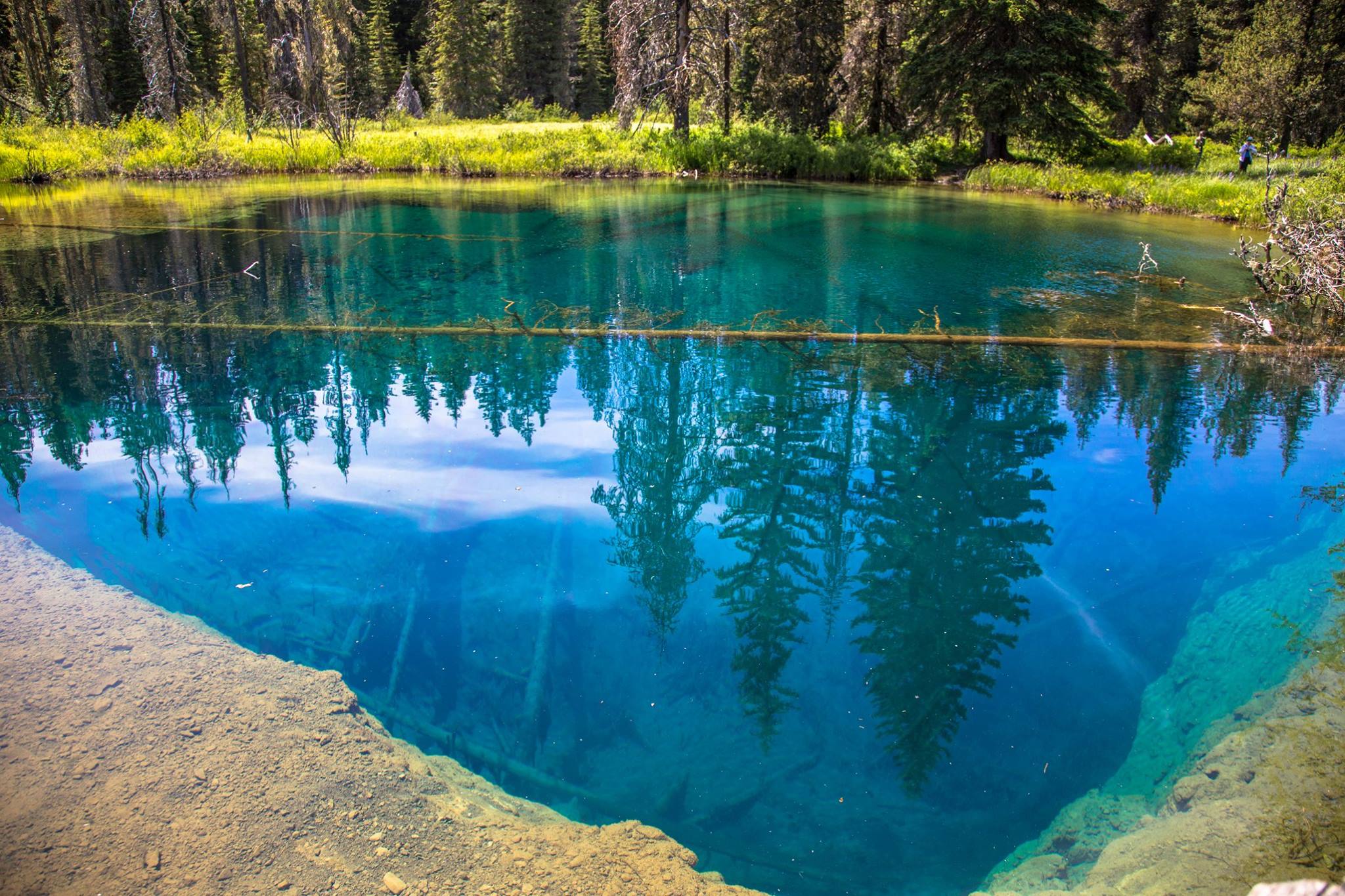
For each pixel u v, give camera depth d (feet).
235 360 20.92
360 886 7.11
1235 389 20.21
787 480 15.07
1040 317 26.76
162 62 90.94
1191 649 10.50
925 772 8.80
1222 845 7.45
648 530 13.16
